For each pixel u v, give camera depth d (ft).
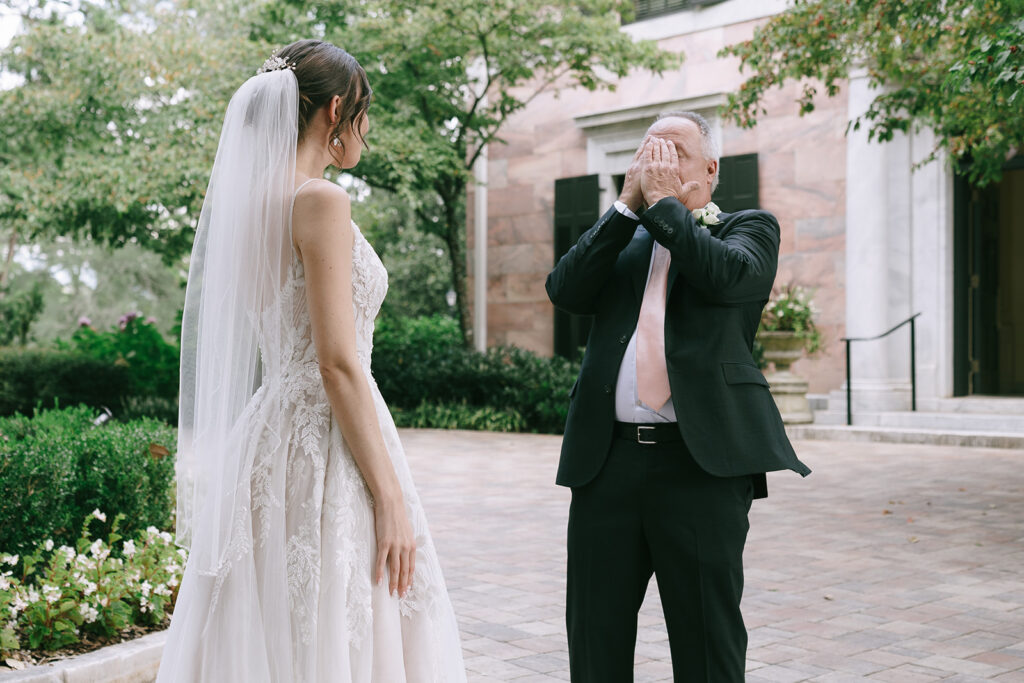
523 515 22.49
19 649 11.08
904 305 40.47
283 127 6.79
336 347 6.52
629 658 8.29
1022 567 17.15
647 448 8.13
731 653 7.93
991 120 23.73
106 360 44.01
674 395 7.97
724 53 28.71
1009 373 51.80
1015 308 51.90
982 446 33.50
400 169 40.50
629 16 46.47
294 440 6.75
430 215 69.82
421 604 7.06
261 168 6.77
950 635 13.37
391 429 7.30
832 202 41.88
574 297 8.61
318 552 6.61
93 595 11.73
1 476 12.80
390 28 40.91
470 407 43.27
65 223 41.88
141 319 46.57
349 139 7.29
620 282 8.64
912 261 40.47
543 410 39.88
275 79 6.84
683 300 8.32
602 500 8.29
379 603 6.78
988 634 13.41
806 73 27.12
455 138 48.39
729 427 7.95
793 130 42.78
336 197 6.62
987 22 20.98
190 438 7.61
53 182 41.42
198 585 6.73
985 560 17.67
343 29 44.16
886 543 19.12
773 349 39.40
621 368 8.32
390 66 43.01
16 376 40.34
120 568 12.77
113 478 14.55
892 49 26.55
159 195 38.37
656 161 8.19
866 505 23.09
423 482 27.27
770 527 20.74
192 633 6.67
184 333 7.52
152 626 12.37
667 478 8.05
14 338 57.98
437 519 22.03
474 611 14.79
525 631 13.76
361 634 6.61
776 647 12.89
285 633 6.53
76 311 96.84
